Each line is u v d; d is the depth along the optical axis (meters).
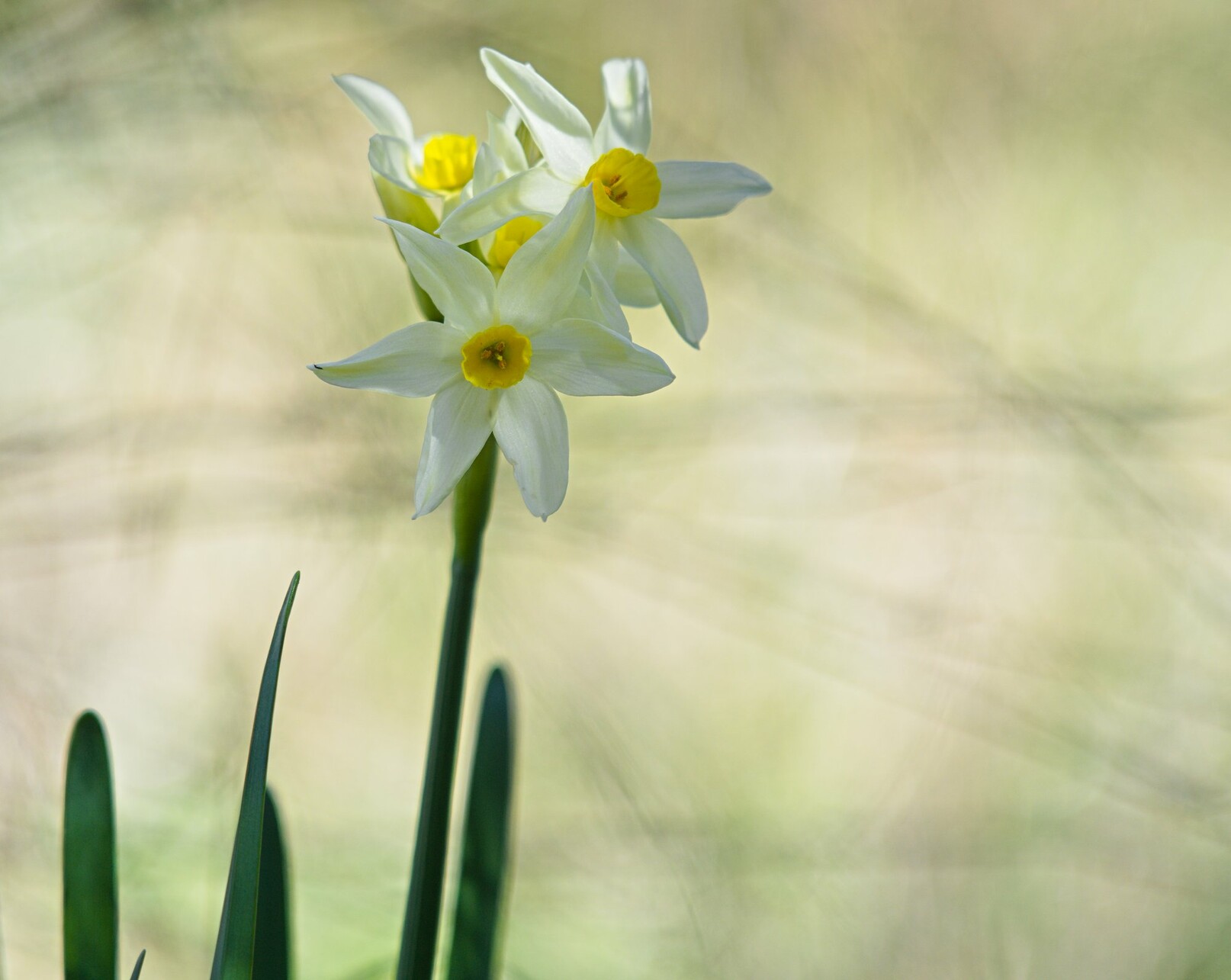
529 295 0.89
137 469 1.41
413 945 0.89
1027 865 1.39
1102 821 1.42
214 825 1.32
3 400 1.46
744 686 1.60
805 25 1.81
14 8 1.31
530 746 1.50
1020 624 1.57
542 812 1.39
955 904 1.35
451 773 0.89
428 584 1.55
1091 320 1.81
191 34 1.38
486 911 0.92
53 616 1.45
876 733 1.56
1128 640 1.58
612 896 1.30
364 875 1.29
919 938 1.33
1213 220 1.85
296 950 1.20
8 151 1.39
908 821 1.45
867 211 1.84
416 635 1.55
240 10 1.46
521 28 1.67
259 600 1.55
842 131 1.86
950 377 1.57
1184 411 1.54
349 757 1.48
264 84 1.48
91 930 0.89
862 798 1.47
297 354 1.55
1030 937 1.33
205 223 1.50
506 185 0.89
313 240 1.58
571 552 1.56
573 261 0.88
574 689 1.47
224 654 1.48
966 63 1.85
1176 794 1.40
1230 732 1.46
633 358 0.89
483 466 0.89
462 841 0.92
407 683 1.55
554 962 1.24
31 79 1.33
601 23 1.75
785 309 1.69
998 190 1.86
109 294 1.54
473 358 0.88
